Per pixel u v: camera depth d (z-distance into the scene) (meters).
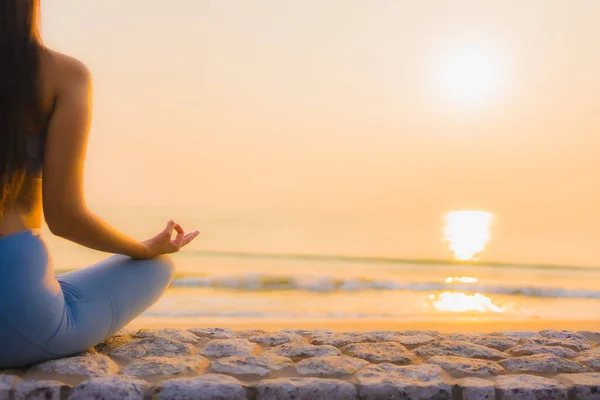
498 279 13.71
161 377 2.37
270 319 7.13
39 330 2.21
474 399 2.30
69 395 2.18
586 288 11.27
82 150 2.14
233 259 16.23
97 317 2.39
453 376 2.51
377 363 2.68
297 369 2.51
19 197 2.13
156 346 2.75
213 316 7.31
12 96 2.02
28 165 2.12
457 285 11.53
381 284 11.59
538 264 16.88
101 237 2.28
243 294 10.13
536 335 3.36
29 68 2.04
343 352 2.84
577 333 3.39
